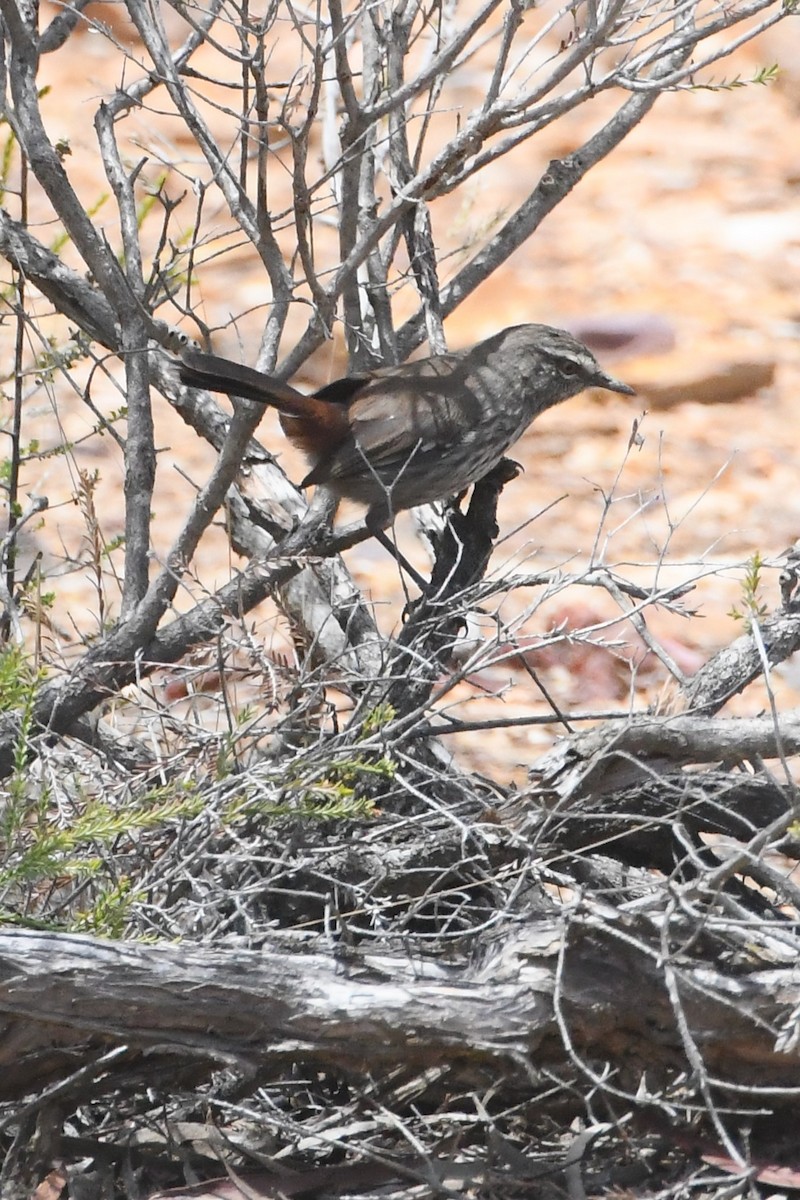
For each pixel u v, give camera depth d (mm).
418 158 10492
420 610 8359
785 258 22500
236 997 6348
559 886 7531
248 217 9438
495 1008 6445
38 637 8492
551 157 23922
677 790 7246
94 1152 6684
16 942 6215
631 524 16703
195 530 9273
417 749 8617
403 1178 6555
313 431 10031
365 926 7578
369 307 11461
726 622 14625
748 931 6578
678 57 10406
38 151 9000
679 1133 6754
